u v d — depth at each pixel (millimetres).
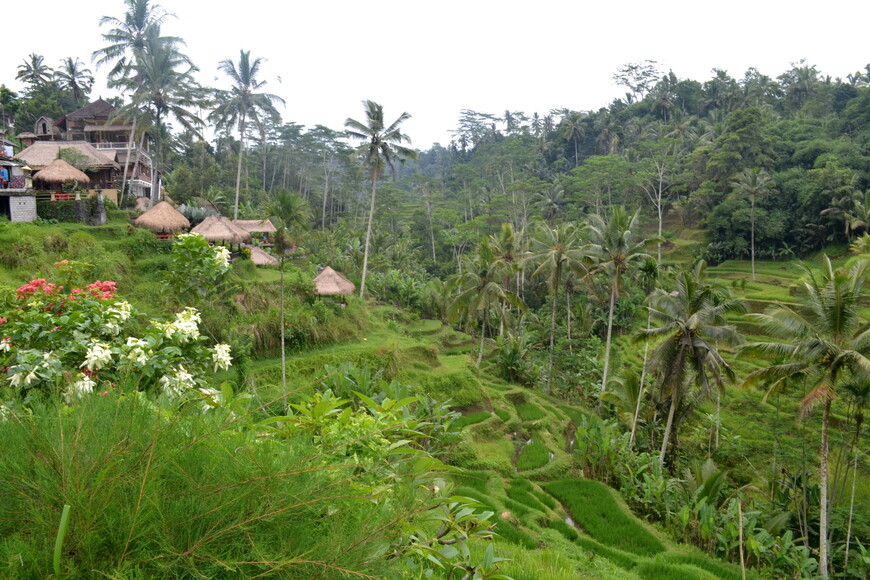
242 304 26703
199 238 12852
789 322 21000
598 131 100688
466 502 4262
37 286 8625
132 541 2482
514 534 16609
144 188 47000
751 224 65312
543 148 103875
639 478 24766
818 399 20047
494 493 21094
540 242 40875
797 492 25469
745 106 93125
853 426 27188
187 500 2654
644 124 101062
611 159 73000
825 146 69000
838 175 61938
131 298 22797
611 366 43875
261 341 25344
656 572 16984
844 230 62031
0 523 2498
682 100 108125
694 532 21156
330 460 3742
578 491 23750
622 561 17719
